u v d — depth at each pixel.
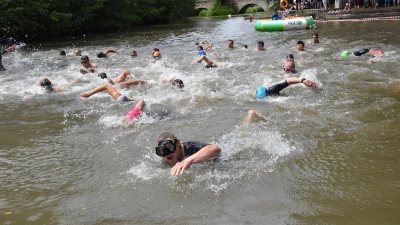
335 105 7.08
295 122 6.23
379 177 4.20
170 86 9.04
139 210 3.75
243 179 4.30
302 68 11.02
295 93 8.12
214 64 12.04
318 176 4.30
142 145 5.54
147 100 8.12
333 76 9.57
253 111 6.56
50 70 13.08
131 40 24.94
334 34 20.16
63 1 29.70
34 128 6.60
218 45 18.75
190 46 19.39
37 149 5.61
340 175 4.30
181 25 39.47
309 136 5.59
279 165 4.63
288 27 25.02
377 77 9.26
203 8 67.25
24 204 3.99
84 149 5.52
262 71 10.94
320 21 29.33
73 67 13.43
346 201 3.73
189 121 6.57
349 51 13.78
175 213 3.66
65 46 22.48
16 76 11.86
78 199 4.05
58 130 6.45
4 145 5.82
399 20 25.44
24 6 26.11
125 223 3.53
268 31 25.81
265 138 5.55
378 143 5.17
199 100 7.94
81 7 31.27
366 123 6.02
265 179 4.28
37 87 9.50
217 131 5.98
